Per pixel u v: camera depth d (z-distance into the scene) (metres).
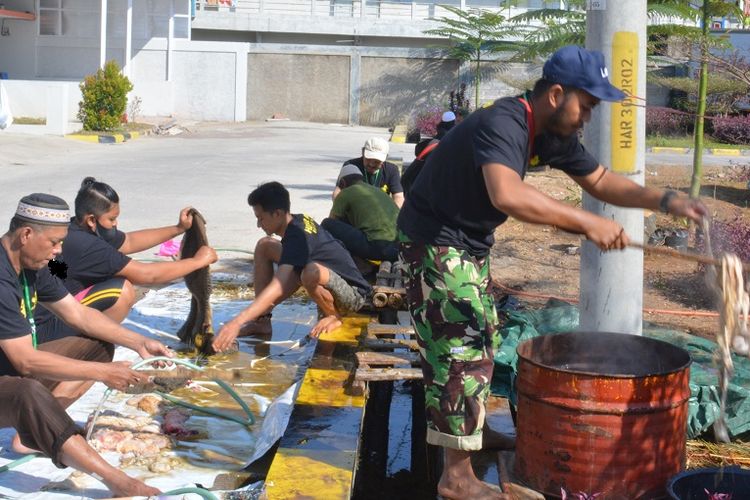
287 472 4.12
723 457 4.64
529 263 9.73
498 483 4.18
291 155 21.66
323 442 4.46
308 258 6.15
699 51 12.08
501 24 35.06
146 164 18.59
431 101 35.19
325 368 5.57
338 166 19.33
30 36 31.16
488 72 34.94
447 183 3.82
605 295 5.12
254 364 6.19
